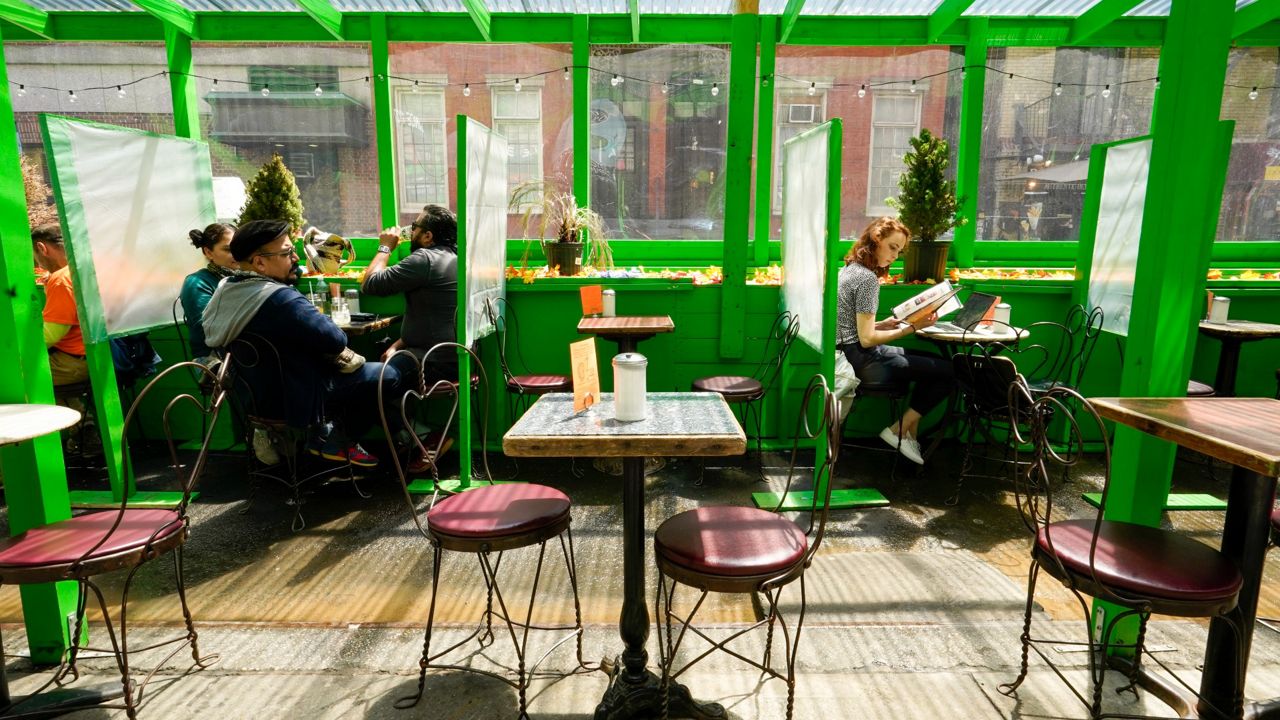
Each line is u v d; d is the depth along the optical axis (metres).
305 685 2.26
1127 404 2.10
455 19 4.92
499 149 4.29
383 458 4.48
